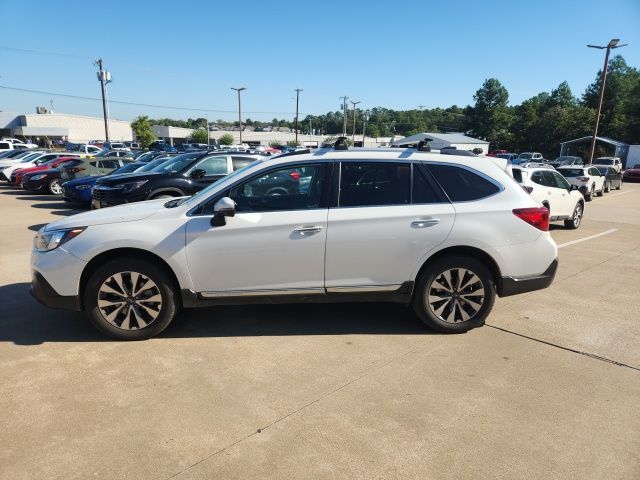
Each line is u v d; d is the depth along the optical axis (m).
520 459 2.69
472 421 3.04
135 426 2.95
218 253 4.08
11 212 12.54
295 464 2.63
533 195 10.00
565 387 3.48
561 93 95.44
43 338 4.24
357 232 4.15
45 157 22.41
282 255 4.12
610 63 79.06
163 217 4.12
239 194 4.20
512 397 3.34
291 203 4.21
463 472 2.58
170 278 4.16
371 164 4.31
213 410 3.14
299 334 4.39
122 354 3.94
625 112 61.94
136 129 77.38
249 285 4.17
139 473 2.54
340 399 3.29
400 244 4.20
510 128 91.25
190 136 96.75
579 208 11.50
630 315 5.02
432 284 4.35
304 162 4.25
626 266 7.27
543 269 4.46
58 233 4.08
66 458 2.65
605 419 3.08
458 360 3.90
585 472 2.59
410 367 3.77
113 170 15.14
